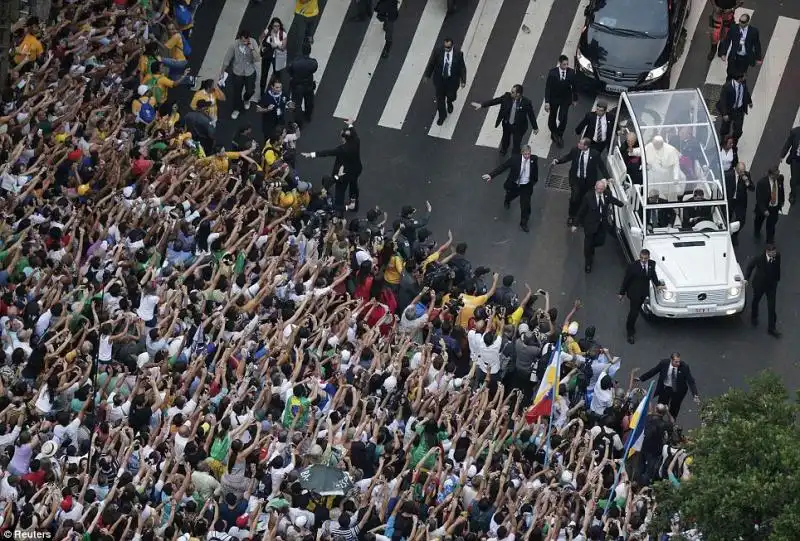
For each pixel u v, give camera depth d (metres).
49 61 123.50
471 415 104.50
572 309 130.50
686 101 134.00
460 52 141.75
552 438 106.38
